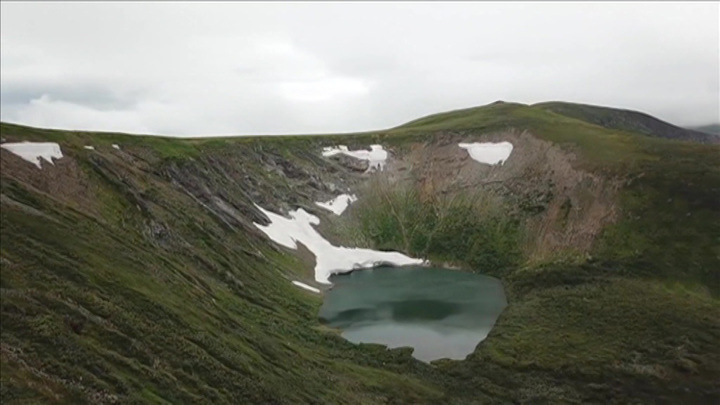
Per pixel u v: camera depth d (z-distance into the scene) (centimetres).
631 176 9400
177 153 9106
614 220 9006
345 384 4891
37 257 3794
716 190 8475
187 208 7575
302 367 4888
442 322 7512
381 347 6400
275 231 9875
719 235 7931
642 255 8238
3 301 3052
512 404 5266
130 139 8425
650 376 5612
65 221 4684
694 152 9769
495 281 9612
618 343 6272
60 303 3331
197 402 3250
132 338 3525
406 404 4881
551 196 10544
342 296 8694
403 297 8675
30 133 6144
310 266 9625
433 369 5953
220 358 3975
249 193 10362
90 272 4028
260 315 6147
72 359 2906
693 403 5275
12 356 2653
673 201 8675
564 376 5744
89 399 2664
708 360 5822
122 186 6259
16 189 4669
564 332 6700
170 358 3562
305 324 6819
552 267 8894
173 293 4725
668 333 6366
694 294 7362
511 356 6191
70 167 5931
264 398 3734
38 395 2477
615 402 5291
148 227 6066
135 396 2919
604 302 7325
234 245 7838
